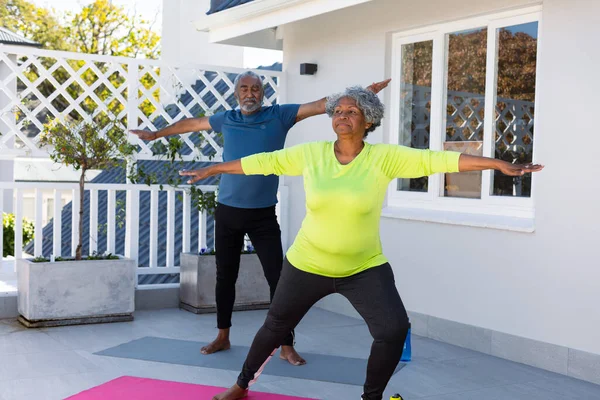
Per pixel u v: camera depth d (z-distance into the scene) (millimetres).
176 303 7398
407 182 6871
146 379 4930
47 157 7016
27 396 4551
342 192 3758
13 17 28219
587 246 5121
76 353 5578
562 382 5090
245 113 5344
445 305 6230
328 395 4688
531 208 5680
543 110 5402
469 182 6246
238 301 7266
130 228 7230
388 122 6953
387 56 6887
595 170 5066
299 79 8016
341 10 7332
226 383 4887
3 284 7102
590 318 5113
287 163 4039
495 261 5777
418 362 5547
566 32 5238
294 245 4059
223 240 5547
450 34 6383
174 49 11664
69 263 6426
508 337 5652
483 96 6086
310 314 7309
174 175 7637
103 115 7391
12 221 14469
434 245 6332
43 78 7016
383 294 3811
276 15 7121
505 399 4699
